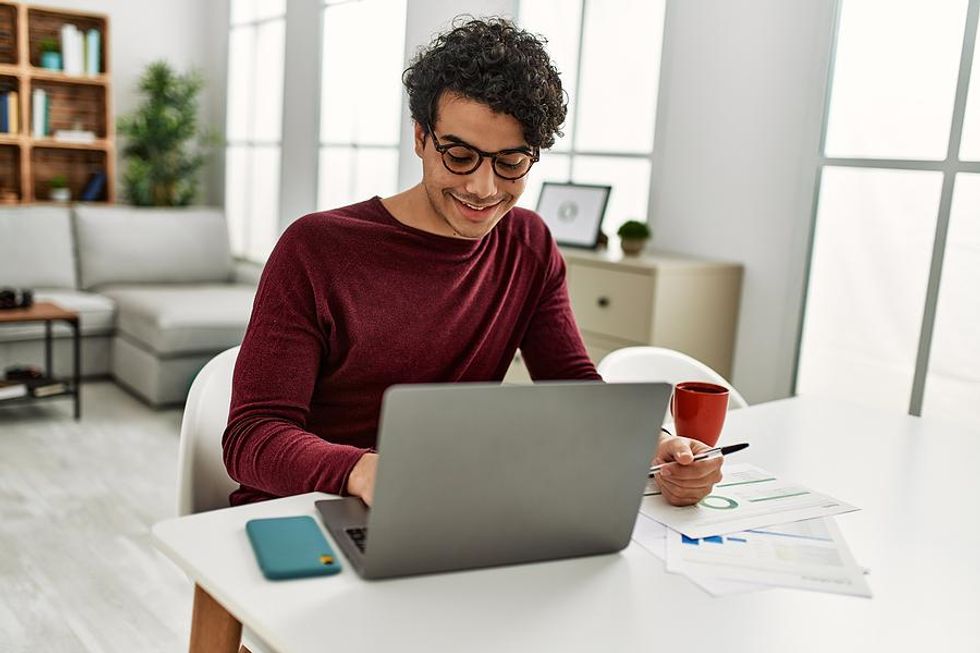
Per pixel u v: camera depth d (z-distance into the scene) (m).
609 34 3.73
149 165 5.76
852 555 1.07
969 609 0.96
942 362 2.81
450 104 1.16
